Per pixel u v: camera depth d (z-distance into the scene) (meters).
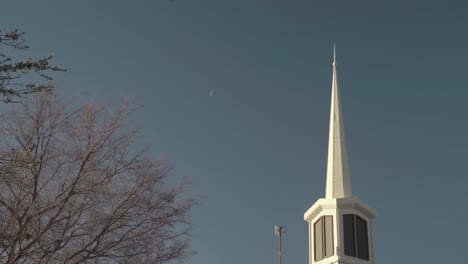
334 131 39.19
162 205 19.03
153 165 19.55
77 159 18.23
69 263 17.19
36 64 14.00
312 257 35.41
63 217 17.50
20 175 17.48
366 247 34.69
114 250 18.03
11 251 15.80
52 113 18.27
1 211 16.84
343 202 34.81
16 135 17.89
